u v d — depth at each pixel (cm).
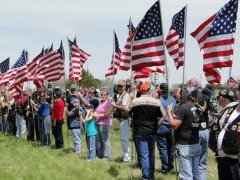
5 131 2703
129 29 1582
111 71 1941
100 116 1502
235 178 732
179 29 1340
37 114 2106
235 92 816
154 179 1151
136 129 1103
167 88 1215
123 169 1315
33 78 2180
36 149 1844
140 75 1370
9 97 2694
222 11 1103
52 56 2039
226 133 734
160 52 1109
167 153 1240
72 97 1694
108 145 1526
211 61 1113
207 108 998
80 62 2023
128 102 1377
